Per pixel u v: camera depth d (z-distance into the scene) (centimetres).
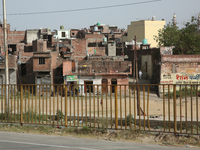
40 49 7925
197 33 7062
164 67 5738
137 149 1282
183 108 4144
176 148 1323
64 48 8006
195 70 5691
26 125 1822
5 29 2942
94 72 6150
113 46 9075
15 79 5984
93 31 11419
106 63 6438
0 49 8044
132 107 4016
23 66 6731
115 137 1555
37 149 1261
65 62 6078
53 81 6316
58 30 11362
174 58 5756
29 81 6600
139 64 8625
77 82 6069
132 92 5984
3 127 1827
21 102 1831
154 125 2067
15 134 1652
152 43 11431
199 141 1427
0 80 6003
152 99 5350
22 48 8406
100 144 1388
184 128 1978
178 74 5716
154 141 1479
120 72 6109
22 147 1301
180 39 7138
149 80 7512
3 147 1301
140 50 8575
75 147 1302
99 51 8762
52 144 1372
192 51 6988
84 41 7950
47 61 6131
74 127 1725
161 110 3953
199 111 3747
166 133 1538
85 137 1570
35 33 9988
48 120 2230
